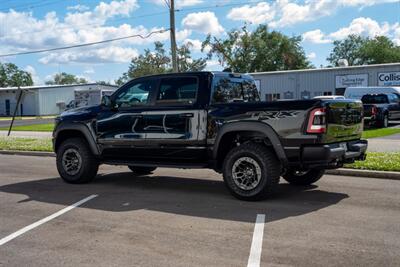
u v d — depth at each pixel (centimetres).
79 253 509
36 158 1494
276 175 733
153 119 838
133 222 637
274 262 473
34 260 489
